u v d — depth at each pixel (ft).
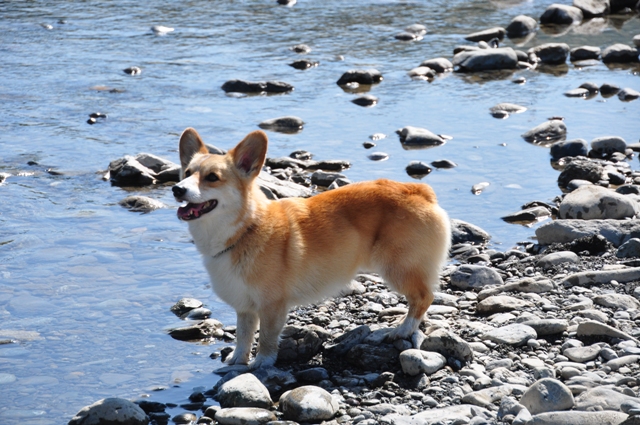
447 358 18.29
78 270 24.50
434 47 55.06
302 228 18.76
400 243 19.04
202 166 17.92
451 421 15.47
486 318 20.81
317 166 33.83
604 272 22.31
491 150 36.17
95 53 52.19
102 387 18.20
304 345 19.29
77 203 30.14
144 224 28.22
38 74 47.47
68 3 66.54
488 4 69.41
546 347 18.76
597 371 17.16
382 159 34.94
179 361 19.47
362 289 23.21
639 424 14.06
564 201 27.58
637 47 54.60
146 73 48.19
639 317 19.81
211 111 41.68
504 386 16.63
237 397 16.94
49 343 20.21
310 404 16.14
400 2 69.67
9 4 65.46
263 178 30.94
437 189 31.63
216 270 18.43
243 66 49.90
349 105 43.01
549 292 21.88
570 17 62.59
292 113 41.50
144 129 38.78
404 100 43.96
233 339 20.71
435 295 22.18
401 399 16.84
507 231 27.71
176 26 59.77
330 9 66.44
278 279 18.37
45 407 17.30
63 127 38.96
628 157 34.71
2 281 23.65
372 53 53.52
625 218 26.81
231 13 64.34
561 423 14.65
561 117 40.78
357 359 18.69
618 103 43.29
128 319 21.61
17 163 34.19
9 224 27.89
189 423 16.52
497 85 47.09
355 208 19.30
